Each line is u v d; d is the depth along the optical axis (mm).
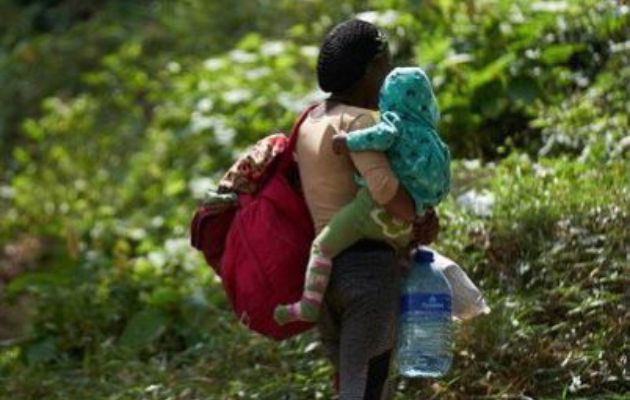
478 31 20172
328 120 11719
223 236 12375
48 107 27156
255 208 11938
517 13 20359
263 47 24047
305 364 15242
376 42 11953
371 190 11258
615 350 14219
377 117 11773
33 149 27531
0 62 30906
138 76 26688
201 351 16406
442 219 16312
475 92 19344
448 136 19406
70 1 33281
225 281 12109
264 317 11805
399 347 11914
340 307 11766
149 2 32031
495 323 14523
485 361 14281
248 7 28141
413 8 21125
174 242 20234
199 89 23891
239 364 15727
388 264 11641
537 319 14922
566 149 18188
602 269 15102
